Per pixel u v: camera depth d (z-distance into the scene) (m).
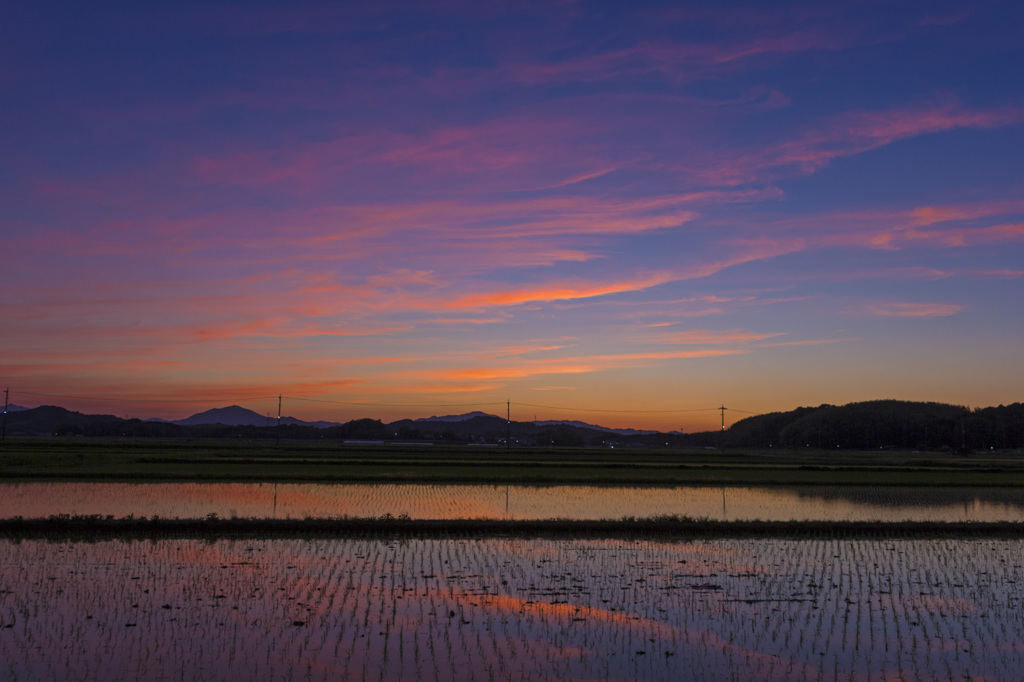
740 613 14.44
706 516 28.41
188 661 11.15
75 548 19.92
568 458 74.25
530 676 10.86
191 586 15.66
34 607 13.94
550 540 22.50
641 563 19.08
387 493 34.94
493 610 14.20
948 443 154.25
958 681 11.08
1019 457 108.50
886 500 35.56
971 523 25.55
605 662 11.54
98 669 10.77
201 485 36.69
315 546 20.67
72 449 68.50
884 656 12.12
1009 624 14.03
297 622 13.15
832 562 19.77
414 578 16.80
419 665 11.18
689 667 11.41
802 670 11.41
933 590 16.69
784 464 67.94
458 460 62.81
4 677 10.40
